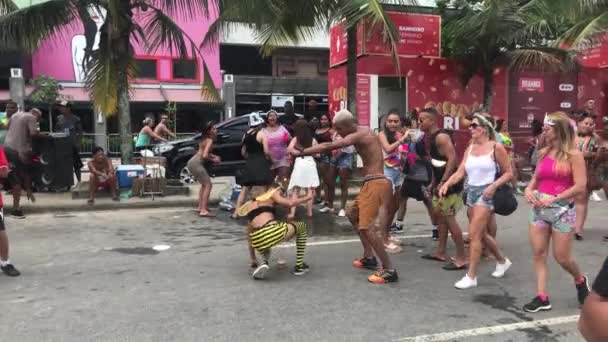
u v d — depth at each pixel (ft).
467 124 18.83
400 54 44.75
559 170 14.70
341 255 21.75
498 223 28.76
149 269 19.83
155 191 36.35
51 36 40.14
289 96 103.81
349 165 29.81
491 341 13.21
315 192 33.53
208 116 99.55
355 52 39.75
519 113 50.03
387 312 15.23
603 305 5.07
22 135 31.76
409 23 44.80
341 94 47.98
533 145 42.65
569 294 16.81
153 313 15.14
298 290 17.22
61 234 26.25
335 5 35.01
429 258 21.39
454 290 17.29
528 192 15.26
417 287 17.61
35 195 36.60
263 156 26.50
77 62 88.28
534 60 44.14
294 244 23.47
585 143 24.25
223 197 33.68
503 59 45.80
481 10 45.09
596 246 23.12
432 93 47.39
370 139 17.84
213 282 18.13
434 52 45.50
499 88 49.32
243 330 13.89
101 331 13.85
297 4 35.27
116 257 21.65
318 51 113.19
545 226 15.19
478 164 17.34
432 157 20.36
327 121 32.58
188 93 94.48
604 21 44.06
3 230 18.86
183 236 25.80
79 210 33.04
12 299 16.48
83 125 92.48
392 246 22.71
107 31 37.68
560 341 13.21
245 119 49.55
